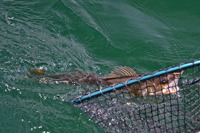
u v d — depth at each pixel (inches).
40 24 293.9
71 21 301.7
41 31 283.9
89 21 304.0
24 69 229.0
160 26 301.0
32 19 298.7
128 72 200.2
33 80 220.4
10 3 317.1
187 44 275.9
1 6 309.6
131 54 267.6
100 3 334.3
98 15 315.9
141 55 266.4
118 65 256.5
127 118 172.7
